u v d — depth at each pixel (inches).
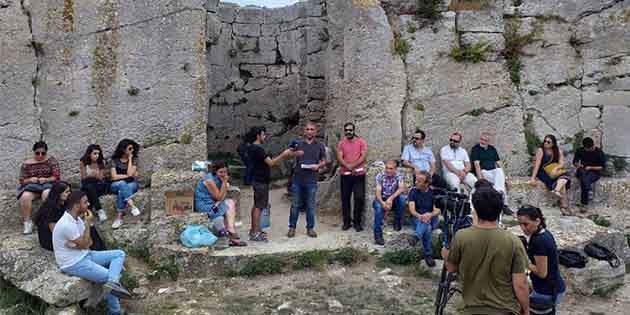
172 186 282.8
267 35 545.6
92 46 296.4
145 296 229.9
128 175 283.3
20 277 211.0
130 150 288.7
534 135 354.9
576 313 221.6
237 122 542.0
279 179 472.7
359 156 303.9
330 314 211.8
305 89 508.7
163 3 303.9
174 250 253.4
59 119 294.5
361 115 329.1
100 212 273.9
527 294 136.6
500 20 346.3
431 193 267.6
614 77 359.9
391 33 330.3
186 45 309.0
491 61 346.3
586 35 358.3
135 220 283.9
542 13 354.0
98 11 295.7
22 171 270.5
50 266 211.0
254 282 246.2
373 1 327.0
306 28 505.4
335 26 349.7
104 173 293.0
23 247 227.8
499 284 137.9
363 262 268.1
